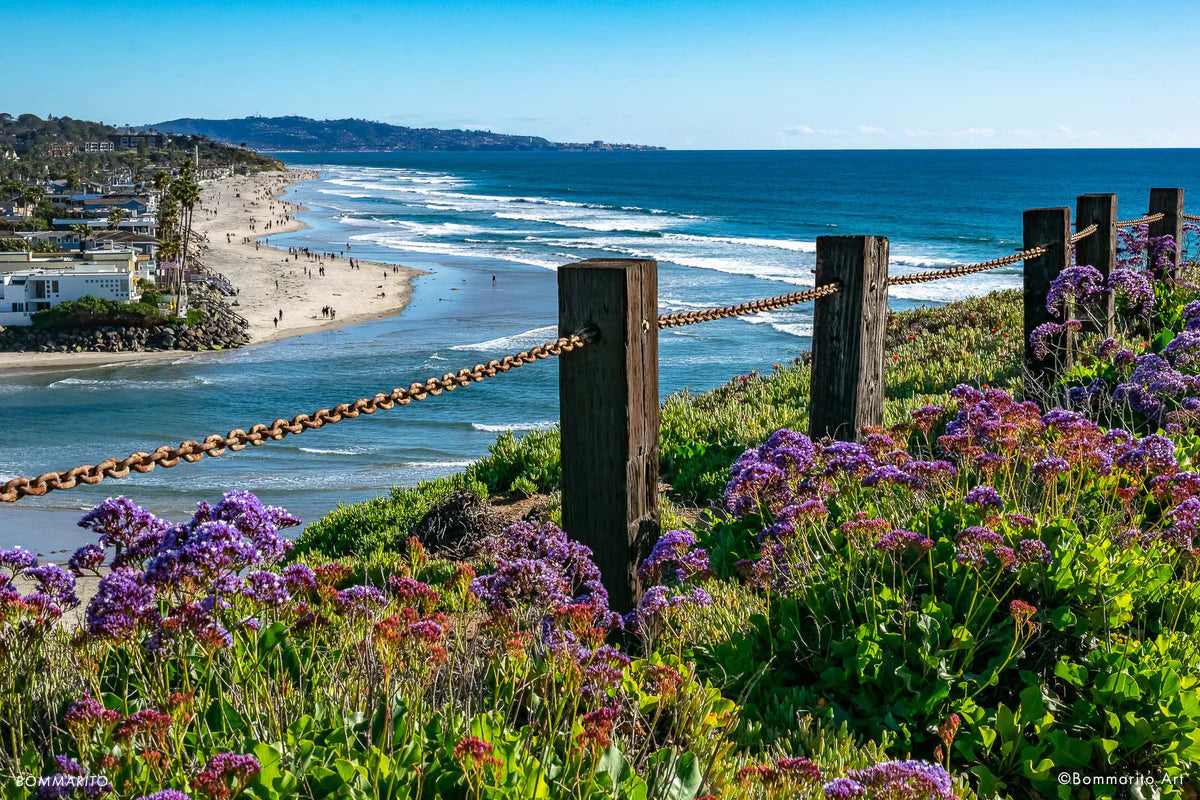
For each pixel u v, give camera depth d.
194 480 35.06
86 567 3.24
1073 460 4.73
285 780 2.53
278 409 50.38
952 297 68.88
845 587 4.14
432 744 2.89
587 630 3.35
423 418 44.06
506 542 3.82
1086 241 9.44
